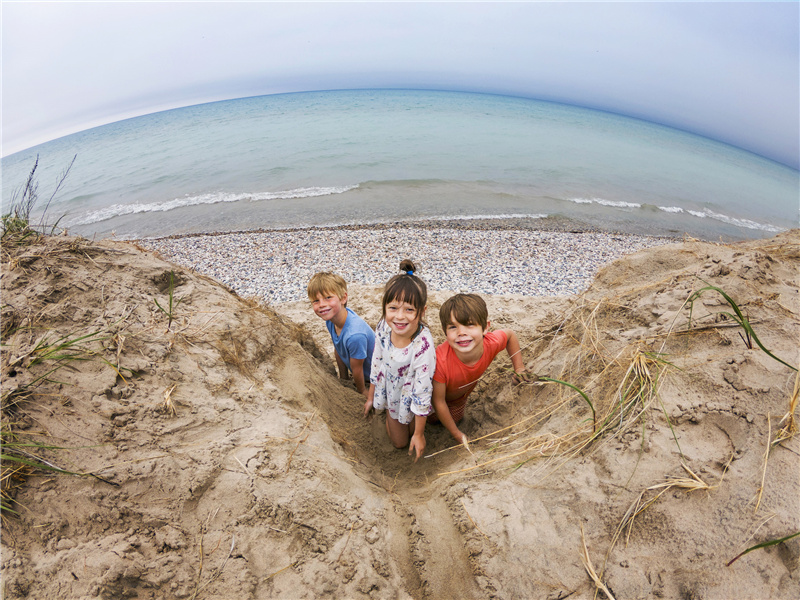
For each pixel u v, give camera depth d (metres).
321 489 2.12
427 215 12.62
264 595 1.74
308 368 3.24
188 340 2.52
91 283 2.52
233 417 2.27
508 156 21.31
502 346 3.06
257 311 3.27
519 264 8.45
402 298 2.51
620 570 1.75
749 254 2.86
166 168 19.67
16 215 2.97
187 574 1.70
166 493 1.86
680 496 1.83
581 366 2.88
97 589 1.53
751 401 2.01
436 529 2.18
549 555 1.89
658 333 2.57
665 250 3.97
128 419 1.98
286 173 17.42
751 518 1.67
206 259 8.73
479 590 1.90
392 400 2.95
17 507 1.62
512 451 2.55
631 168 21.98
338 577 1.85
